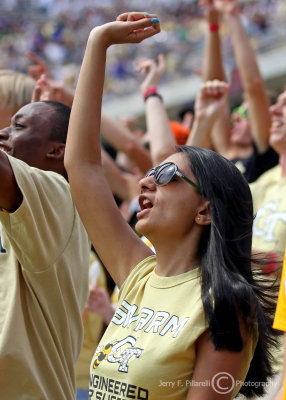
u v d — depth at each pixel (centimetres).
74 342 571
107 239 557
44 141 605
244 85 1012
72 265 572
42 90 734
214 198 497
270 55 3512
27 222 527
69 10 5038
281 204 875
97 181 568
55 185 564
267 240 865
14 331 530
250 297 466
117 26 575
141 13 581
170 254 512
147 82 886
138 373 473
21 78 730
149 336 485
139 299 518
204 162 506
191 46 4172
